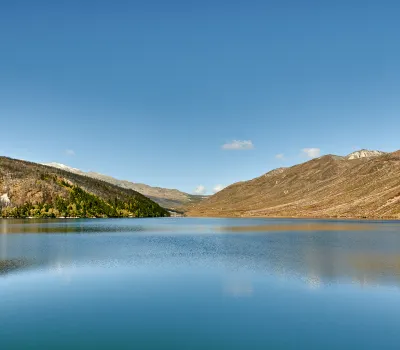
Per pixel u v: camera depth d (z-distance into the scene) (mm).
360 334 22500
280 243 68250
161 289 32094
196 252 55250
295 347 20703
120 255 51812
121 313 26078
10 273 38812
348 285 33250
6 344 20984
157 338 21875
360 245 63656
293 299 29094
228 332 22797
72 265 43562
